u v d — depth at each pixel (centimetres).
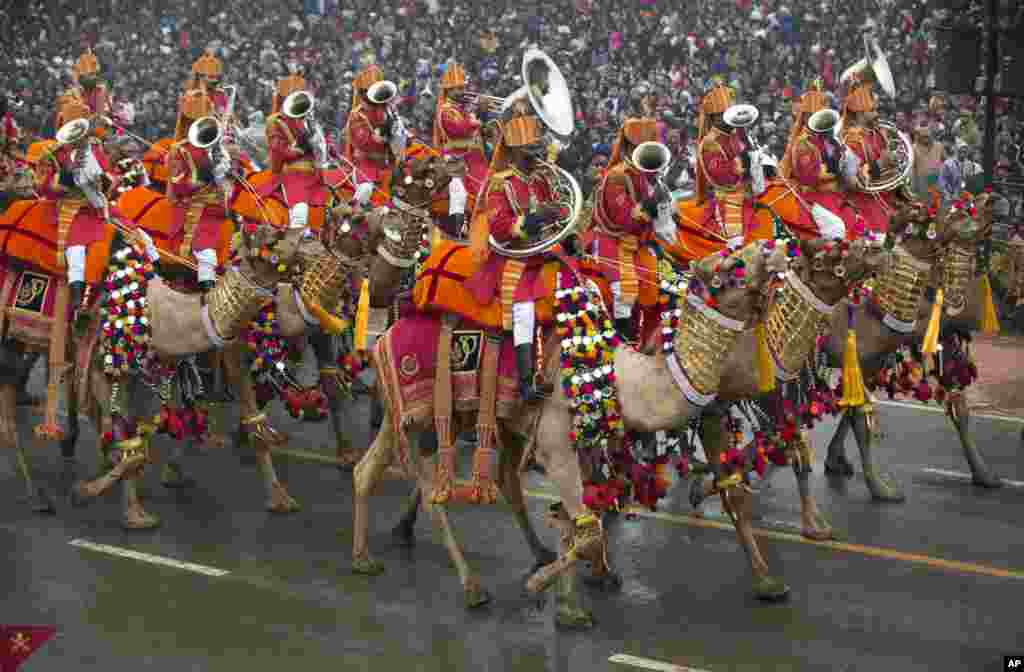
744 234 1323
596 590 1108
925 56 2962
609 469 1027
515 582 1123
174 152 1392
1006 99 2600
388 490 1375
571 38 3347
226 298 1195
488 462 1046
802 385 1223
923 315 1344
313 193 1554
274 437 1307
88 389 1264
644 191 1141
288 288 1305
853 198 1460
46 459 1452
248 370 1302
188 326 1205
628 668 953
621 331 1165
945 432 1598
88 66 1697
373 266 1130
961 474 1436
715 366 988
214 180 1405
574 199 1027
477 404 1056
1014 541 1229
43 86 3297
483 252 1027
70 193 1242
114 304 1208
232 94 1670
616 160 1159
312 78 3275
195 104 1448
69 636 1002
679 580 1130
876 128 1519
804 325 1090
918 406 1716
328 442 1537
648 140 1137
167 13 3734
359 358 1311
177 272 1423
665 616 1051
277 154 1552
